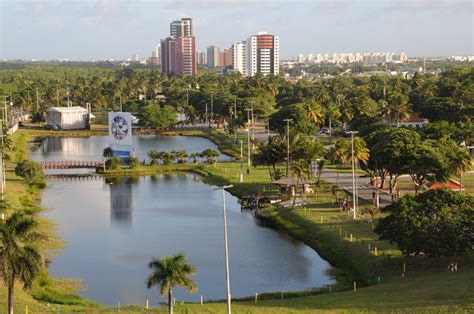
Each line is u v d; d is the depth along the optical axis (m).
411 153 139.25
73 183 192.25
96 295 95.56
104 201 165.62
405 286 87.31
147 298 94.19
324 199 155.00
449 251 93.81
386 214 135.38
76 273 106.44
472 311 72.56
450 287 83.62
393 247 110.31
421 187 152.38
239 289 98.69
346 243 115.81
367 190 163.50
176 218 146.75
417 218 98.38
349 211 140.62
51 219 144.88
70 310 82.56
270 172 181.12
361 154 155.25
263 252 118.94
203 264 111.88
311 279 103.06
